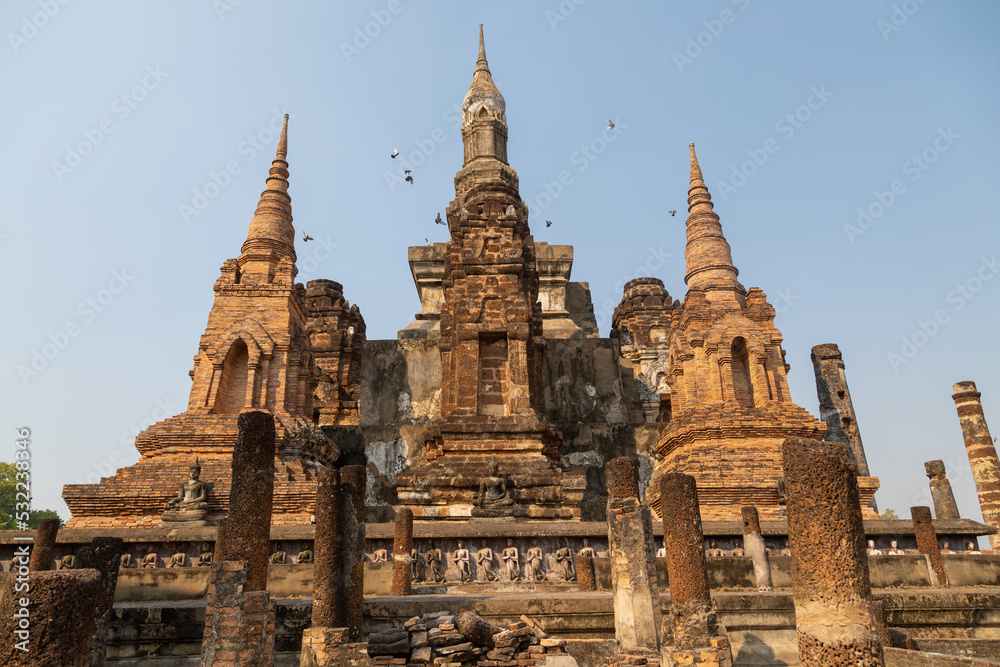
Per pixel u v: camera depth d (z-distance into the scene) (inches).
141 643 516.7
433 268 1665.8
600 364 1523.1
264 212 1213.7
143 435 994.7
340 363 1523.1
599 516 1189.7
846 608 276.5
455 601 535.5
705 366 1146.7
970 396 1061.1
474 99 1444.4
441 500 925.8
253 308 1117.7
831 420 1270.9
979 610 607.2
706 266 1232.8
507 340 1074.7
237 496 403.9
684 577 445.1
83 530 778.2
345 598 470.9
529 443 991.0
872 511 1005.2
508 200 1214.9
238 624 383.2
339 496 488.7
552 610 535.8
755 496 982.4
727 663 422.6
